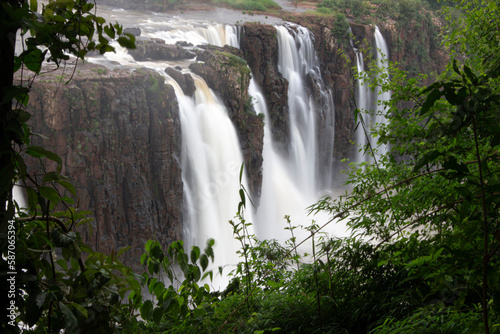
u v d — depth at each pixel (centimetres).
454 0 645
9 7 201
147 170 2089
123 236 2044
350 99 3244
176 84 2242
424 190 396
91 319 237
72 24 242
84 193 1919
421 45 3753
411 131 432
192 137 2270
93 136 1914
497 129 229
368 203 474
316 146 3125
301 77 3064
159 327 432
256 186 2531
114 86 1969
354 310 410
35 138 1795
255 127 2503
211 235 2309
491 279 223
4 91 203
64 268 252
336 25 3247
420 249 365
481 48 556
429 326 334
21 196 1439
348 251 446
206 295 362
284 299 448
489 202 231
